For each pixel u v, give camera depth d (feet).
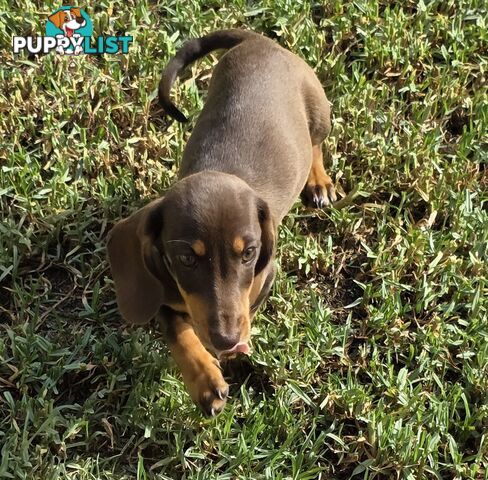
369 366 3.15
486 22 3.99
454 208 3.47
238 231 2.65
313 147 3.48
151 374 3.06
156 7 3.95
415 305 3.29
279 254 3.34
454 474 2.96
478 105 3.75
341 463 2.98
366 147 3.61
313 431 2.99
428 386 3.12
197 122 3.25
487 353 3.15
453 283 3.32
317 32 3.91
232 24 3.90
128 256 2.86
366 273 3.36
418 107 3.74
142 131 3.62
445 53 3.87
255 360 3.10
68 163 3.48
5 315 3.22
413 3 4.04
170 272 2.78
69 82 3.68
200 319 2.65
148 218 2.75
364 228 3.46
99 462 2.93
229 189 2.70
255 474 2.91
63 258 3.33
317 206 3.48
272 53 3.29
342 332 3.20
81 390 3.09
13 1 3.92
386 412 3.06
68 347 3.14
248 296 2.72
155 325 3.19
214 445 2.97
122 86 3.74
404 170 3.56
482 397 3.09
